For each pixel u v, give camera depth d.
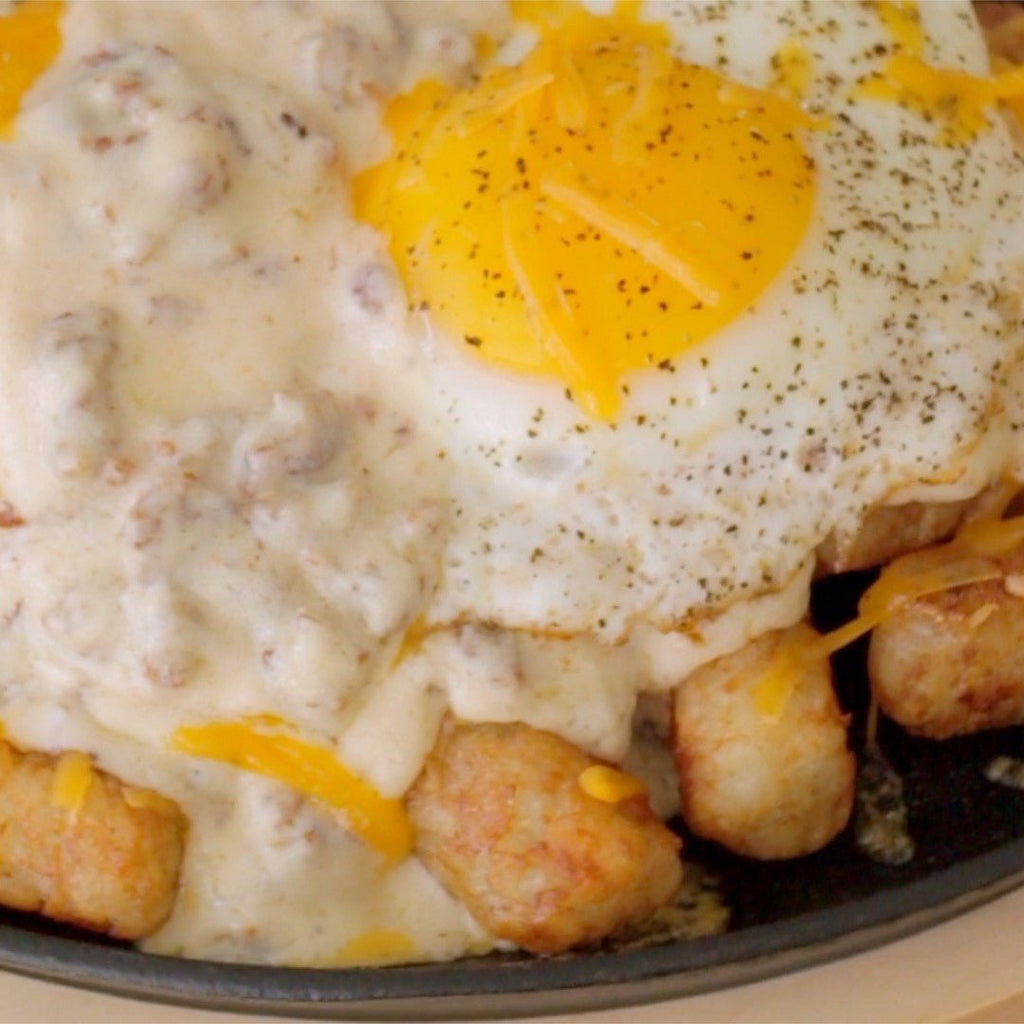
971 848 0.30
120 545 0.28
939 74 0.31
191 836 0.29
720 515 0.29
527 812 0.28
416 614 0.29
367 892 0.29
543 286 0.29
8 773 0.29
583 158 0.29
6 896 0.29
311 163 0.30
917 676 0.30
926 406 0.29
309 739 0.29
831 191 0.29
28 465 0.29
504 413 0.29
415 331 0.29
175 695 0.28
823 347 0.29
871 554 0.30
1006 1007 0.29
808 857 0.30
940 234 0.30
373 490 0.29
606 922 0.29
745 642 0.29
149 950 0.29
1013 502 0.31
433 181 0.29
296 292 0.29
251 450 0.29
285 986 0.27
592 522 0.29
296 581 0.28
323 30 0.30
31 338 0.29
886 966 0.29
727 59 0.31
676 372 0.29
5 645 0.29
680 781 0.30
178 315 0.29
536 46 0.31
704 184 0.29
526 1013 0.28
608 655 0.29
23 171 0.29
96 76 0.30
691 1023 0.28
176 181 0.29
